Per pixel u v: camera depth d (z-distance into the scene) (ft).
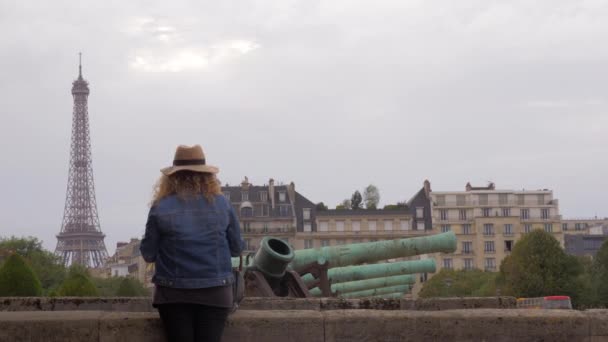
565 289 360.89
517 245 376.27
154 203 34.94
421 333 38.34
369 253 107.65
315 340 37.99
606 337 38.81
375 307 56.39
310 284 97.14
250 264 81.41
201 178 35.27
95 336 36.70
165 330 36.91
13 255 141.79
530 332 38.70
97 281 460.14
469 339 38.47
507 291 370.12
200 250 34.22
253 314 38.19
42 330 36.55
